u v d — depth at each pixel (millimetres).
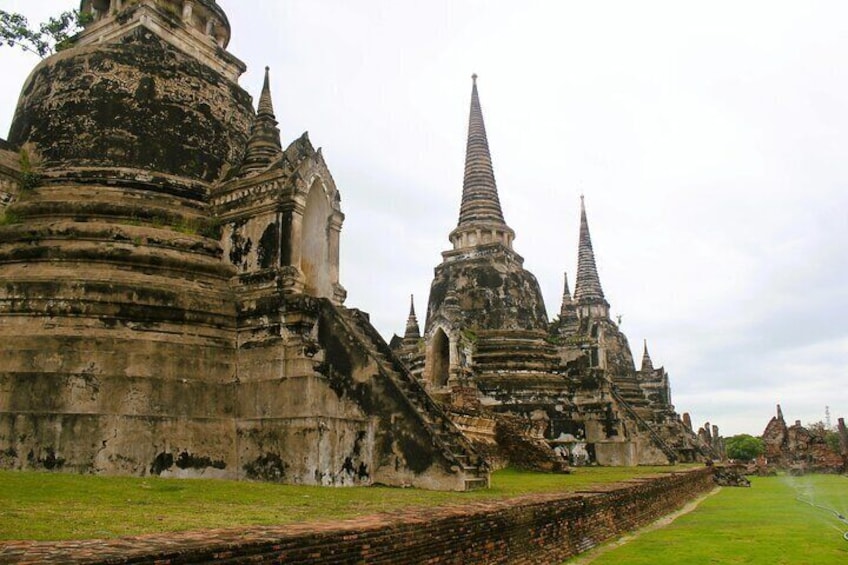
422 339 36125
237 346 18453
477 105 44250
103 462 15797
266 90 22766
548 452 27984
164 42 22891
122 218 19781
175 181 21219
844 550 14875
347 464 16562
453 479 15703
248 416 17609
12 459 15492
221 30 26422
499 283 38625
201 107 22688
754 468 65750
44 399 16000
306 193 20047
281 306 18000
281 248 19250
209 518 9086
